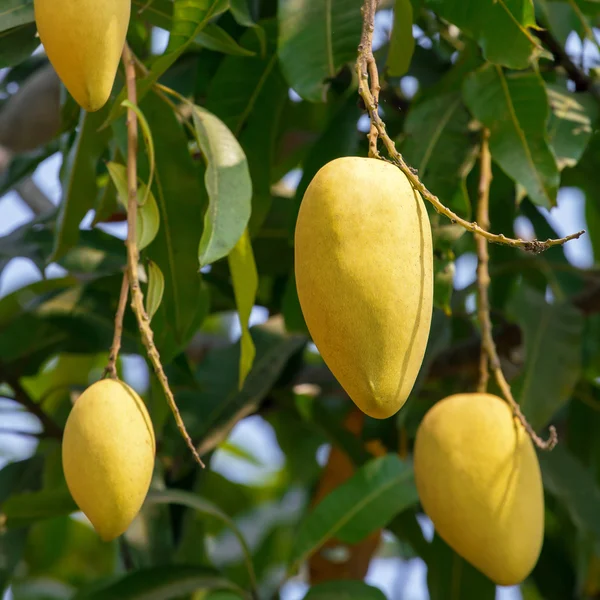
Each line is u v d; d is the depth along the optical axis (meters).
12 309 1.91
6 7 1.50
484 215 1.63
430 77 1.83
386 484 1.80
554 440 1.48
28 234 1.89
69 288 1.89
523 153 1.61
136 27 1.68
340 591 1.77
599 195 1.94
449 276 1.62
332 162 1.29
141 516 1.84
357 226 1.26
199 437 1.85
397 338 1.26
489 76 1.62
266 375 1.89
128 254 1.41
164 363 1.63
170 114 1.58
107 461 1.34
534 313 1.79
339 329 1.26
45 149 1.90
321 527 1.78
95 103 1.35
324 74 1.56
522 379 1.76
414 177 1.28
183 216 1.59
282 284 1.94
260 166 1.73
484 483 1.47
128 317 1.85
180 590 1.75
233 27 1.72
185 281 1.59
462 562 1.83
